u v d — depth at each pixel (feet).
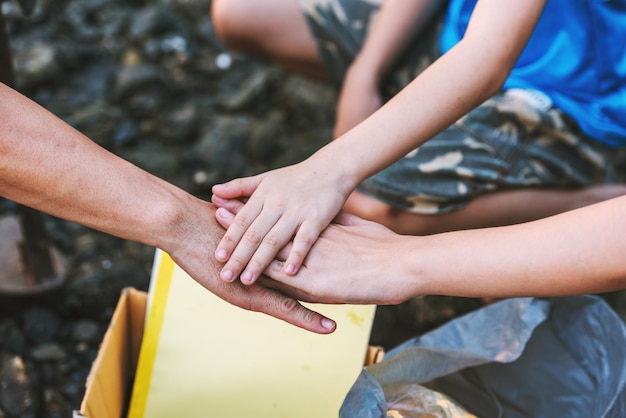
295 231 3.59
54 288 4.83
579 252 3.34
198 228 3.61
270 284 3.65
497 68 3.73
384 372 3.64
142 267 5.16
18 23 6.16
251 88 6.08
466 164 4.29
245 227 3.57
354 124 4.54
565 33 4.29
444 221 4.40
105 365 3.59
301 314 3.59
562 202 4.47
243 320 3.82
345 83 4.58
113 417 3.73
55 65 5.97
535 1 3.71
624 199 3.36
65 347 4.76
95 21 6.38
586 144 4.43
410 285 3.51
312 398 3.75
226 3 4.86
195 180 5.68
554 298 3.84
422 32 4.56
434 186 4.29
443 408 3.54
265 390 3.75
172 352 3.78
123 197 3.52
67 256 5.15
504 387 3.83
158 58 6.23
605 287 3.38
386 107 3.73
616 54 4.26
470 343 3.87
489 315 3.90
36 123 3.45
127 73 6.01
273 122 6.00
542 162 4.36
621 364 3.60
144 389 3.76
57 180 3.46
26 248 4.73
